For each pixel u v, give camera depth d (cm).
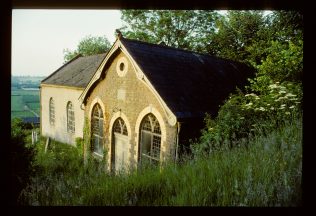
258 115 944
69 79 2669
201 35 2933
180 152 1134
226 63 1870
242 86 1702
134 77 1334
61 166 1360
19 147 800
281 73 1176
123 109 1412
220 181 475
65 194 596
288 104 851
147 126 1309
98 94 1599
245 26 2500
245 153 600
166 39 3059
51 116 2898
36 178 747
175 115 1112
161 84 1244
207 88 1448
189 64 1565
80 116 2381
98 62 2678
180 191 490
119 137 1484
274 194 418
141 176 651
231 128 943
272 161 493
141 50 1398
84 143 1730
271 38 1510
